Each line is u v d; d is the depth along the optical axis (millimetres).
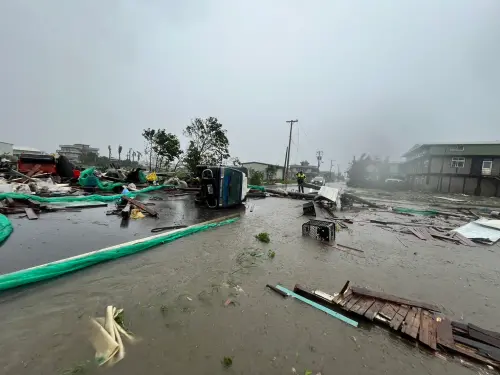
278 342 2670
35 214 7695
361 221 10008
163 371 2219
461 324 3035
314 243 6410
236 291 3693
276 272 4465
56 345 2469
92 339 2557
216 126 23922
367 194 25344
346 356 2518
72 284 3658
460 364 2467
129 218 7895
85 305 3156
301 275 4402
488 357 2516
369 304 3395
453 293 3980
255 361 2393
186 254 5082
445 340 2732
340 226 8719
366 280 4340
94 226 6754
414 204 17047
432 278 4551
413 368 2402
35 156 16344
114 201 11562
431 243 7020
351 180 43250
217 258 4961
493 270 5043
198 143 24047
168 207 10609
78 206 9281
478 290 4109
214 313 3131
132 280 3865
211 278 4074
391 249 6277
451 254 6062
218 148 24453
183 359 2367
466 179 29750
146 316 2996
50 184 13266
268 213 10836
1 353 2336
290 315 3162
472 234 7953
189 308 3207
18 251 4656
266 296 3600
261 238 6395
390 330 2939
